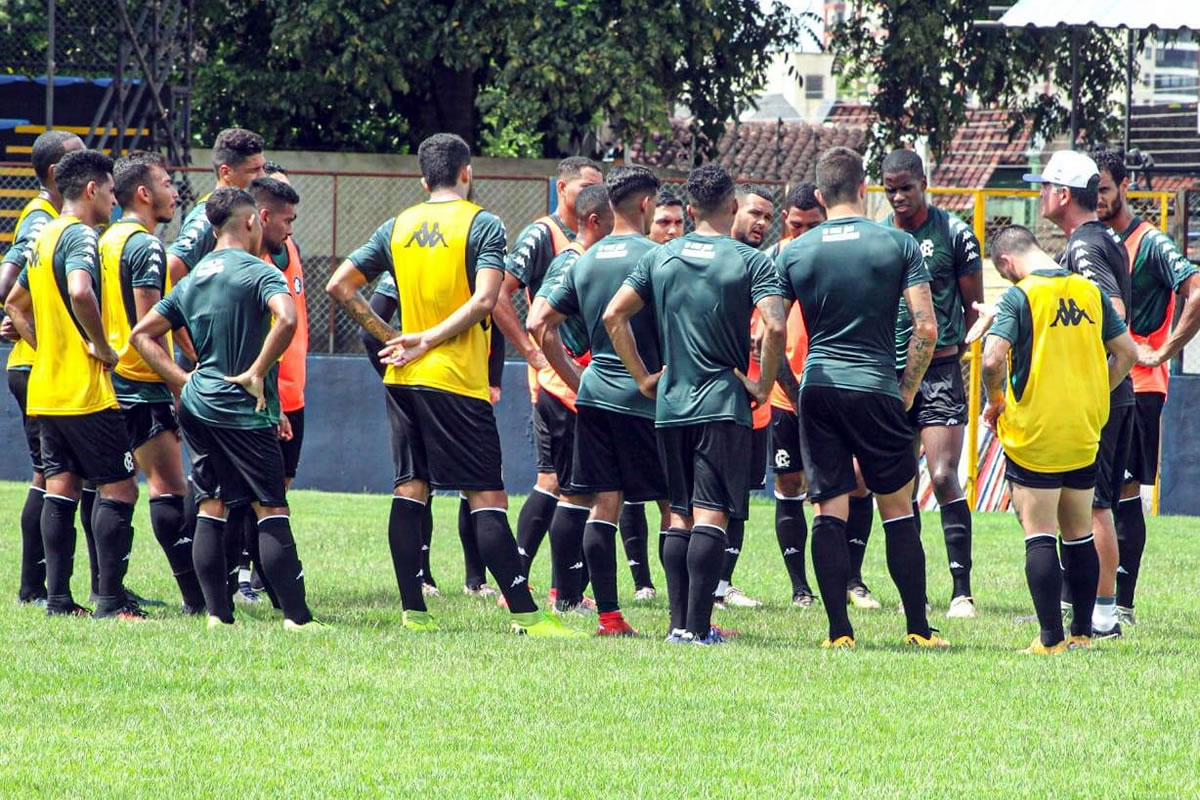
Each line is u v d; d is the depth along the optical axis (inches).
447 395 753.0
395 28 2164.1
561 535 844.6
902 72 2407.7
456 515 1418.6
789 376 858.1
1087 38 2463.1
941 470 884.6
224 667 650.2
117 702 586.6
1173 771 510.0
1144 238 848.3
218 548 770.8
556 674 644.7
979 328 738.2
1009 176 3336.6
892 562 740.0
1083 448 720.3
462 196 784.9
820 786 487.8
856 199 729.0
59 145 851.4
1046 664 683.4
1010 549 1194.6
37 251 783.7
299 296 901.8
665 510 895.7
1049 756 526.0
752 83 2527.1
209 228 845.8
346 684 620.7
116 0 1913.1
